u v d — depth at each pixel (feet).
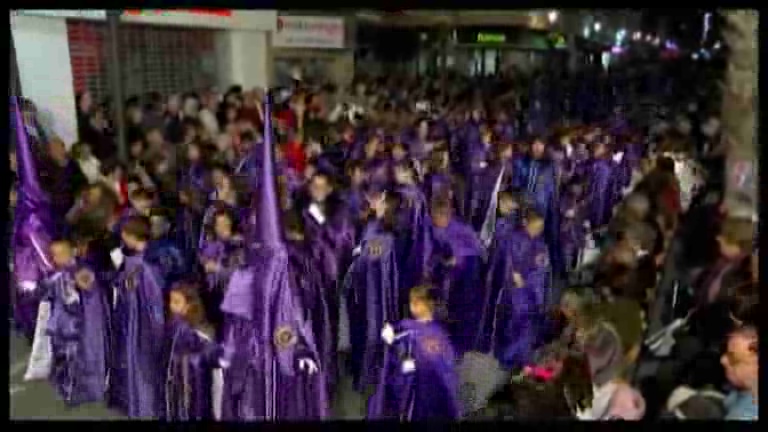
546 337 12.50
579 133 18.54
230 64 31.50
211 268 12.53
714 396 9.03
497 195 16.51
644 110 17.74
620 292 9.91
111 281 12.91
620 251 10.09
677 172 11.16
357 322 14.02
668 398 9.27
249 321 11.39
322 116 24.36
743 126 11.09
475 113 24.27
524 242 14.24
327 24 32.04
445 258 14.34
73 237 13.26
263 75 32.17
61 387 12.76
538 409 10.65
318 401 11.85
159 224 13.12
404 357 11.36
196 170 16.76
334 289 13.87
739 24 11.23
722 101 11.61
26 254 13.82
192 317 11.61
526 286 13.93
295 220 12.35
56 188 15.08
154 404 12.33
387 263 13.94
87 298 12.75
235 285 11.38
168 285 12.44
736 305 9.20
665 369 9.41
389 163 16.46
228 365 11.43
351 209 14.79
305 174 15.60
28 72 19.26
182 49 29.19
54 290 12.84
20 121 13.87
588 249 15.66
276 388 11.54
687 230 9.94
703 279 9.57
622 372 9.62
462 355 13.67
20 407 12.29
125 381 12.41
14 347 13.70
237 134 20.04
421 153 18.94
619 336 9.61
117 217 13.79
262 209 11.21
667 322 9.56
